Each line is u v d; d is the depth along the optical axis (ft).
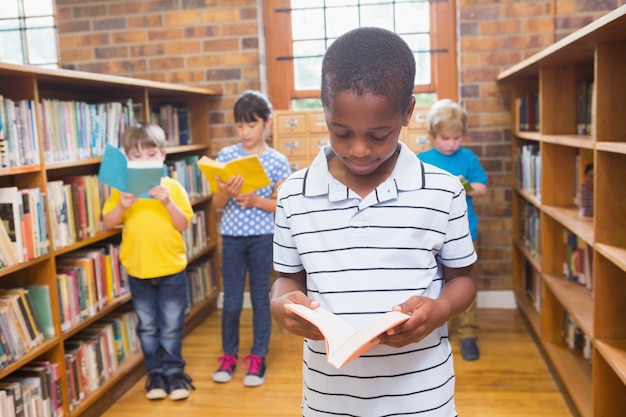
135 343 9.96
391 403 3.69
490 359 10.16
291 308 3.41
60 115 8.12
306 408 3.98
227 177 8.93
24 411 6.95
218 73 13.14
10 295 7.04
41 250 7.30
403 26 13.29
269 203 9.39
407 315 3.22
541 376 9.42
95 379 8.44
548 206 9.75
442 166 10.23
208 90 12.71
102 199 8.98
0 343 6.58
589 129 9.26
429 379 3.71
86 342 8.47
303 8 13.48
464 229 3.77
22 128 7.08
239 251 9.54
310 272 3.73
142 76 13.33
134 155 8.61
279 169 9.73
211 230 13.56
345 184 3.71
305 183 3.79
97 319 9.39
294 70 13.69
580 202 8.55
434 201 3.63
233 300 9.59
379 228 3.61
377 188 3.62
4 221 6.82
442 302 3.49
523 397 8.71
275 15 13.55
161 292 8.92
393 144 3.33
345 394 3.76
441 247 3.76
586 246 8.96
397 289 3.59
